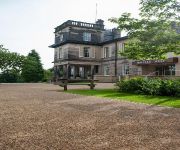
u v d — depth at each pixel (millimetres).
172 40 16484
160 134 5695
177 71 29844
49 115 8008
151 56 18688
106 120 7227
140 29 17922
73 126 6465
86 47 44000
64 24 44406
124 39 38438
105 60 43594
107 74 43188
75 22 43656
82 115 8031
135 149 4660
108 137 5453
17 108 9523
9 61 47562
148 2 17406
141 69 35531
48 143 5016
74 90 19562
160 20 17250
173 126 6469
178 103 10914
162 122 6953
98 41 45125
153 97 13508
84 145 4891
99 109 9312
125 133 5785
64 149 4660
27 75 50188
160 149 4660
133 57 19172
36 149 4645
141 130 6062
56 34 47938
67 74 42656
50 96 14414
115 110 9070
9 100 12297
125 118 7531
